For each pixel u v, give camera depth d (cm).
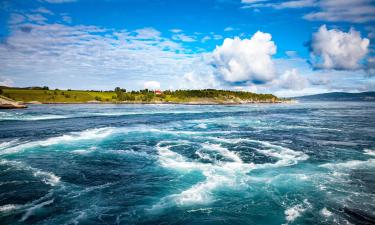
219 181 1789
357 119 6341
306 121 5872
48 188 1672
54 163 2225
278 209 1391
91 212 1370
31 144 3005
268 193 1586
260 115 7881
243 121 5903
